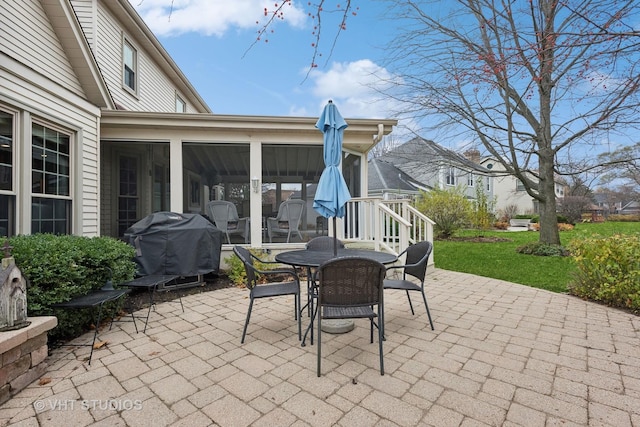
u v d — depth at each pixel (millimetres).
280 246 6250
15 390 2041
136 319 3451
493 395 2020
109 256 3234
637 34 2764
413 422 1769
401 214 5832
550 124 8000
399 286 3217
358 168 7375
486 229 15227
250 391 2076
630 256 3740
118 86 7559
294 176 9266
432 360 2494
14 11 3789
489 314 3592
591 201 25453
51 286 2664
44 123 4164
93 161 5070
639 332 3041
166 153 7500
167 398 2000
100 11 6867
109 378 2238
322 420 1788
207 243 4789
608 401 1950
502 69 3877
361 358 2535
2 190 3627
